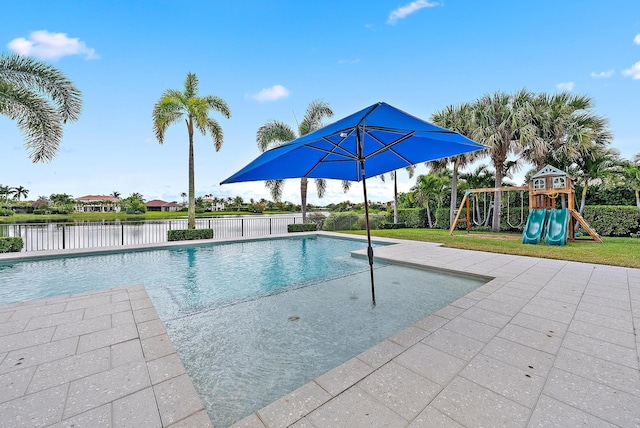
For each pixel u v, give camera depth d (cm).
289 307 381
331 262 711
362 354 223
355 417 153
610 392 172
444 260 619
